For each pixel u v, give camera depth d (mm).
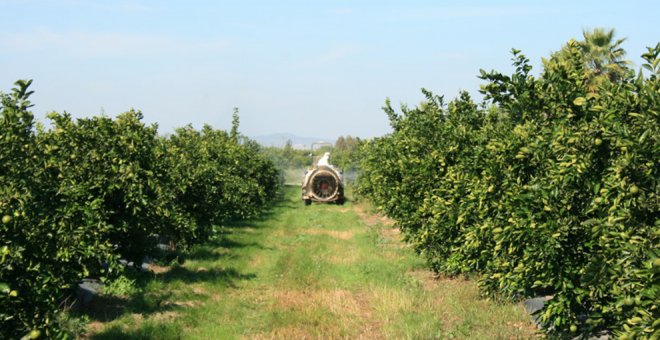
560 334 7410
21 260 5625
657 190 5359
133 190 10281
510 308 9961
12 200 5625
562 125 7051
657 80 5676
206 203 14953
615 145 5902
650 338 4863
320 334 8906
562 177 6504
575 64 7711
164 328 8812
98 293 10602
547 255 6609
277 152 79750
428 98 13984
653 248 5188
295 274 13516
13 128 5871
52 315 5891
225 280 13000
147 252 11547
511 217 7293
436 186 12203
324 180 36562
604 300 6453
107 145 10344
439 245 12055
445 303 10656
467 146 11305
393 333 8797
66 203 6547
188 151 16719
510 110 8156
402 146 13664
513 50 7723
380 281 12539
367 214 30719
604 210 6105
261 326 9469
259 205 29281
